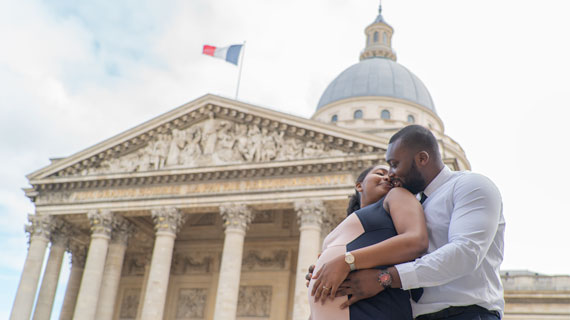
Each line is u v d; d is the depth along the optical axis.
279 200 58.59
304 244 55.34
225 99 65.25
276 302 68.94
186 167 63.31
